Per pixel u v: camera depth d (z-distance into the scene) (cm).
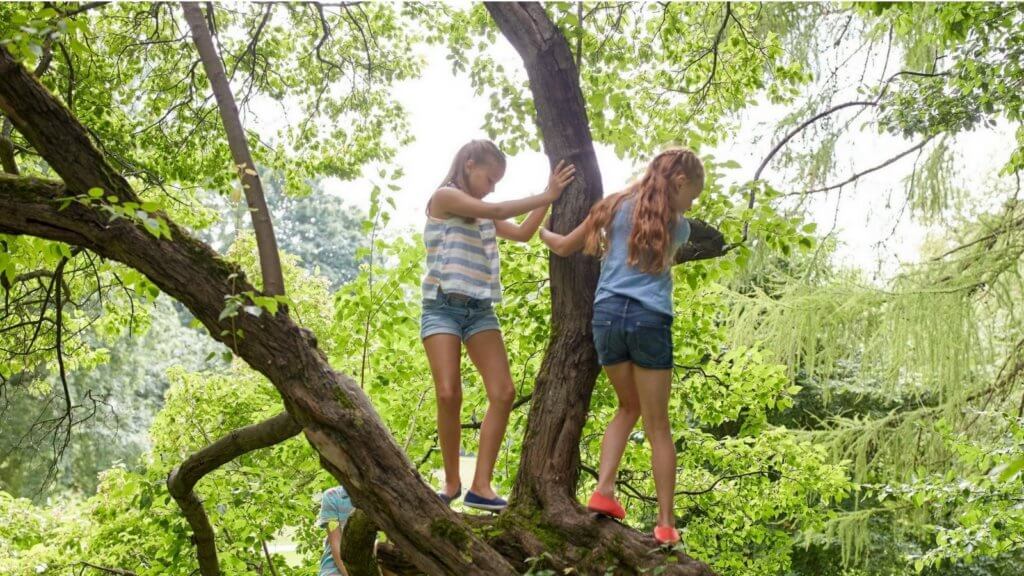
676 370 712
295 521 684
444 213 339
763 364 718
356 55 854
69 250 395
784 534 888
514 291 594
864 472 883
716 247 401
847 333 786
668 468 316
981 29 596
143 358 2047
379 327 555
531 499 329
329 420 288
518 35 354
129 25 763
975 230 755
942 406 802
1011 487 565
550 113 351
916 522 898
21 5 497
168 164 773
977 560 1041
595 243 327
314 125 872
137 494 580
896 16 661
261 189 317
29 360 597
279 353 290
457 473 337
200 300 287
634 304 313
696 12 670
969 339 741
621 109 554
